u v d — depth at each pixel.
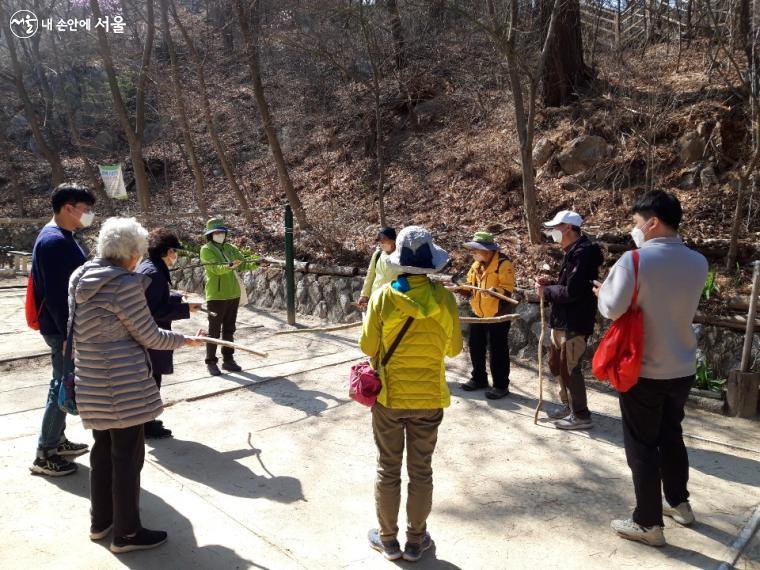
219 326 5.98
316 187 11.76
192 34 16.94
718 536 3.20
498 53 9.12
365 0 9.26
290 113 13.80
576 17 9.65
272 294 9.12
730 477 3.89
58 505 3.41
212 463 4.04
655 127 7.77
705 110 7.80
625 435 3.18
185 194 14.32
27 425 4.59
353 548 3.07
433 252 2.81
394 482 2.91
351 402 5.24
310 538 3.15
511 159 9.27
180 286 10.43
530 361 6.32
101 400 2.78
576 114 9.24
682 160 7.64
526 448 4.32
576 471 3.97
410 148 11.18
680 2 10.12
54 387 3.68
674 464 3.26
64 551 2.97
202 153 15.44
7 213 16.62
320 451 4.24
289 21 10.55
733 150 7.37
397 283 2.80
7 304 9.76
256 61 9.80
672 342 3.02
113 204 14.78
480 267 5.44
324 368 6.25
